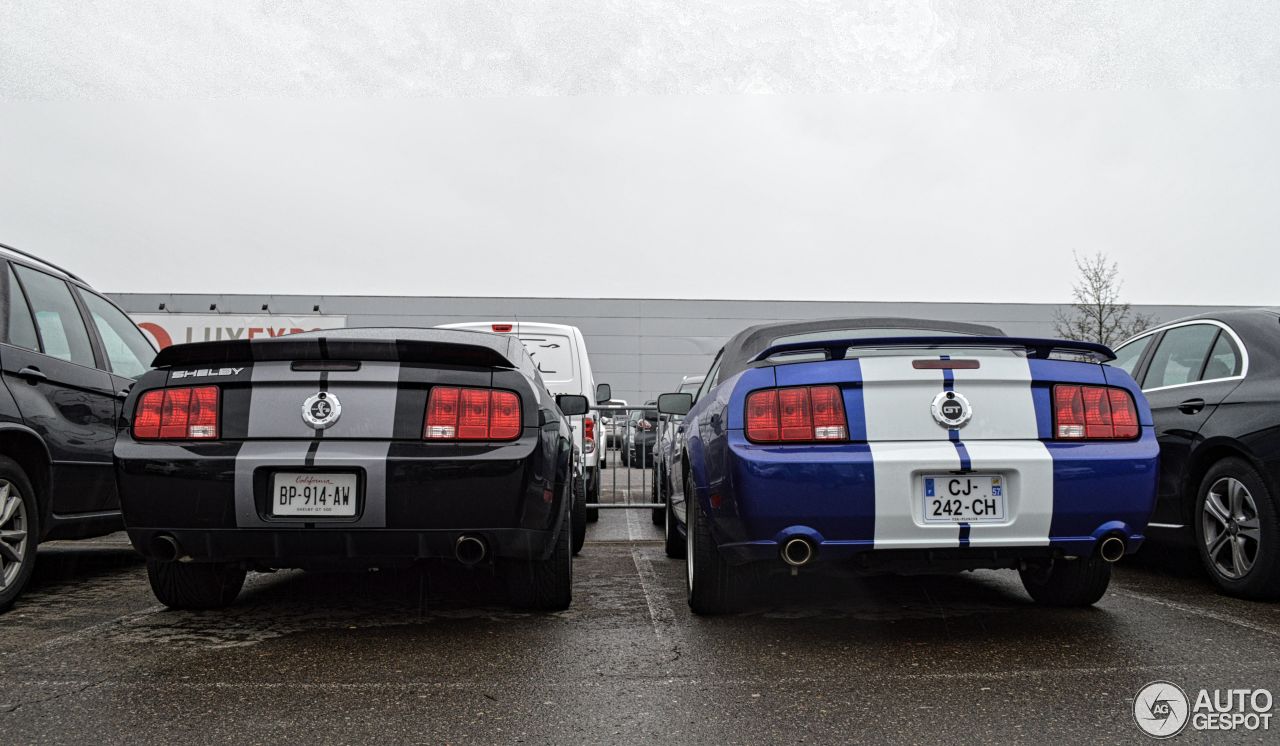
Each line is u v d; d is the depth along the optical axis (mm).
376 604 4004
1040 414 3180
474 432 3316
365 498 3186
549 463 3453
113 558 5582
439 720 2377
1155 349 5062
